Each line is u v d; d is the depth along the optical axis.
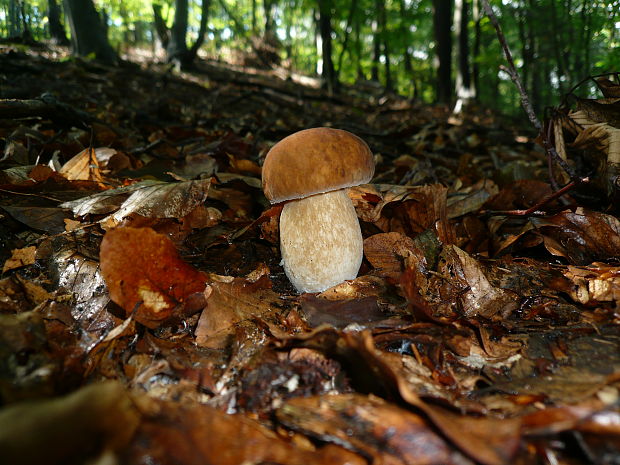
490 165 0.61
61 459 0.13
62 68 1.04
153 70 1.47
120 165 0.42
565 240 0.29
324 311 0.23
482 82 2.68
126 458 0.14
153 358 0.20
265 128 0.73
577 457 0.15
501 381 0.19
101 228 0.29
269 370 0.19
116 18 2.64
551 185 0.32
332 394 0.18
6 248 0.27
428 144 0.69
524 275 0.26
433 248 0.28
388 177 0.49
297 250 0.26
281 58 2.61
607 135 0.31
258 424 0.17
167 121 0.72
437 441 0.15
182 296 0.23
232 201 0.37
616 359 0.19
